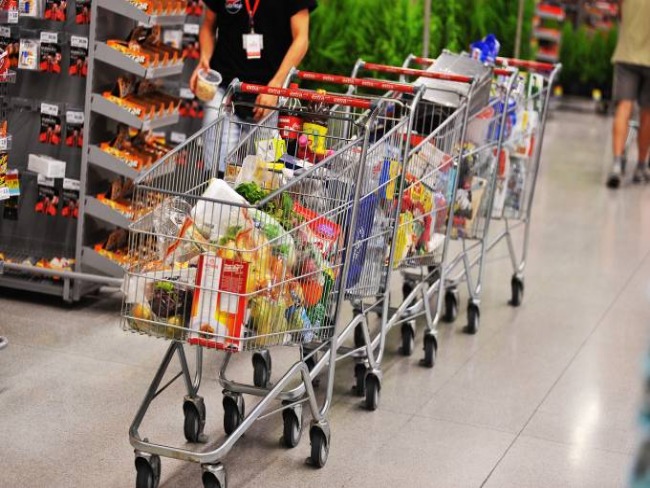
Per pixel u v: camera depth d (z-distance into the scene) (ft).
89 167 16.19
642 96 31.30
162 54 16.10
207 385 13.65
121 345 14.89
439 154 14.15
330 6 25.13
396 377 14.57
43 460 11.09
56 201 16.44
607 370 15.38
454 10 27.43
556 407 13.76
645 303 19.24
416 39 25.41
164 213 10.18
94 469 10.97
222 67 16.43
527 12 34.76
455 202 15.87
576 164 35.32
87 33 15.94
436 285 15.76
